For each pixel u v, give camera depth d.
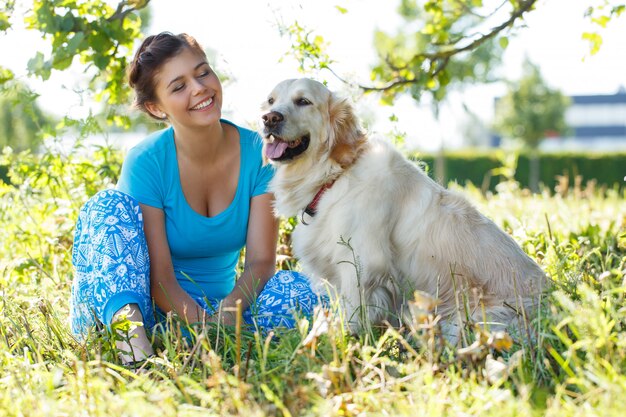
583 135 74.75
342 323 2.80
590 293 2.57
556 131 28.52
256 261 3.76
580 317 2.54
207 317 3.29
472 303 3.51
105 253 3.22
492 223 3.72
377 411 2.34
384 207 3.59
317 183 3.70
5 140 18.44
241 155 3.79
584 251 4.41
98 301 3.20
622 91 74.50
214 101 3.53
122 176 3.68
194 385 2.47
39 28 4.25
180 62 3.44
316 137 3.68
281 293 3.60
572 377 2.42
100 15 4.53
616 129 74.38
